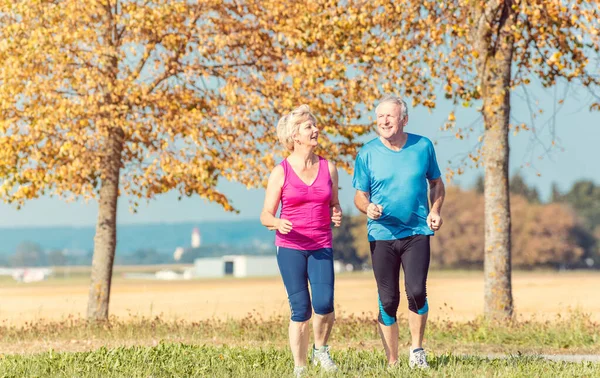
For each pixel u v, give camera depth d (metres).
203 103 17.28
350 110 16.84
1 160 16.09
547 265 149.38
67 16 16.22
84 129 16.53
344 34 15.51
